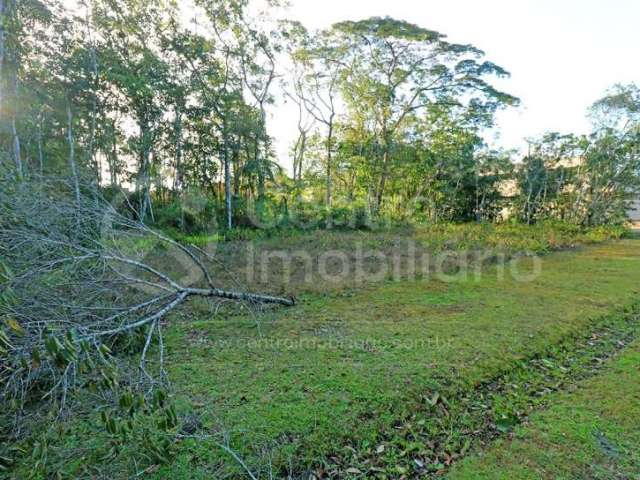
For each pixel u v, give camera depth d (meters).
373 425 2.39
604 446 2.23
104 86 10.21
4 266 1.67
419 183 16.69
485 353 3.38
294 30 13.52
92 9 10.00
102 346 1.82
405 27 13.69
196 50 11.73
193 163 12.48
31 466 1.87
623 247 10.75
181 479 1.90
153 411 1.80
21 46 8.30
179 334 3.82
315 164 16.31
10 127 7.81
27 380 2.08
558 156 16.72
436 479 2.00
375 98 15.20
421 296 5.29
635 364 3.32
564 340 3.80
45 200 2.76
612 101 15.47
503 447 2.25
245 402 2.57
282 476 1.99
